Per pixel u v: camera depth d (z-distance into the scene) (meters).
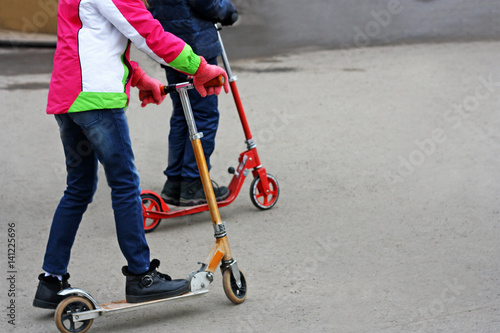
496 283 4.27
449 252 4.80
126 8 3.46
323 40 14.82
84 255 4.94
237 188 5.82
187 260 4.80
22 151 7.76
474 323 3.73
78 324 3.81
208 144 5.68
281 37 15.25
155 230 5.47
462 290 4.17
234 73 11.73
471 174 6.64
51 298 3.77
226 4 5.46
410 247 4.93
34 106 9.77
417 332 3.63
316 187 6.43
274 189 5.95
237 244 5.07
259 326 3.74
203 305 4.05
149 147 7.91
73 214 3.78
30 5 15.21
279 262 4.70
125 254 3.71
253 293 4.20
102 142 3.57
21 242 5.20
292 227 5.42
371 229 5.32
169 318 3.89
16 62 12.95
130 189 3.67
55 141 8.19
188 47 3.65
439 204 5.85
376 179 6.58
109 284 4.41
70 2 3.49
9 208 5.99
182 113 5.67
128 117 9.18
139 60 11.73
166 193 5.83
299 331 3.67
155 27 3.51
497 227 5.29
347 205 5.91
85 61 3.49
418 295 4.11
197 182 5.66
